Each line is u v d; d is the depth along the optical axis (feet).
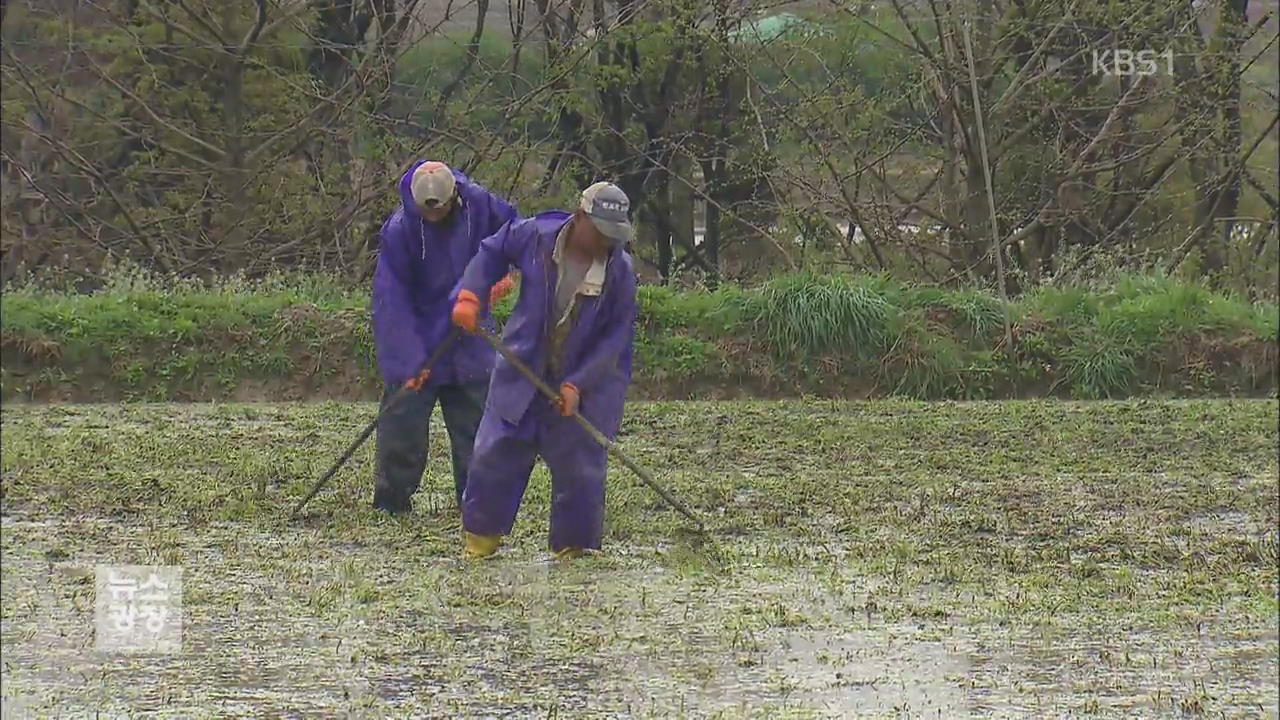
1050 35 225.15
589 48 229.04
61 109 244.83
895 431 159.33
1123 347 195.31
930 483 131.64
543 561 99.81
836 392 191.83
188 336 187.42
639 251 247.50
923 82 227.61
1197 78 230.48
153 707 73.51
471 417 108.37
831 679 78.95
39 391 182.50
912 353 192.44
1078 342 196.13
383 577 96.32
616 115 242.37
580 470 95.91
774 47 233.76
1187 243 234.38
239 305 192.44
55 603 90.12
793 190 233.76
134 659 80.53
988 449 149.38
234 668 79.36
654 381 190.60
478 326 94.22
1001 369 193.88
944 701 76.07
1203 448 151.74
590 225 91.50
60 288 230.27
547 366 94.32
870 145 232.12
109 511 114.11
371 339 189.37
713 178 244.22
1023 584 98.43
